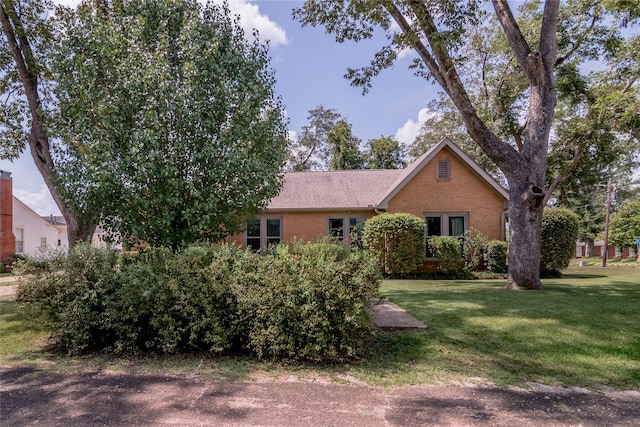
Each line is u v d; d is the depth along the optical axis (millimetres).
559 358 4379
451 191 14945
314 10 9797
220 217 6977
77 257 4898
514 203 9625
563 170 17547
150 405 3230
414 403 3264
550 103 9484
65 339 4734
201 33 6758
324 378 3857
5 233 19609
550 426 2867
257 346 4332
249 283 4535
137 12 6645
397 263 13078
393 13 8383
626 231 23250
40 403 3285
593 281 11578
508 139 17984
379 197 16281
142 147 6039
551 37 9375
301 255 4953
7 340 5273
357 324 4277
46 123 6910
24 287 4738
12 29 9047
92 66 6160
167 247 5758
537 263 9492
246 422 2926
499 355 4496
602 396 3438
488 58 19297
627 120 11234
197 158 6336
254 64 7141
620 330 5309
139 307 4570
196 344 4617
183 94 6141
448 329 5516
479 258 14141
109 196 6270
